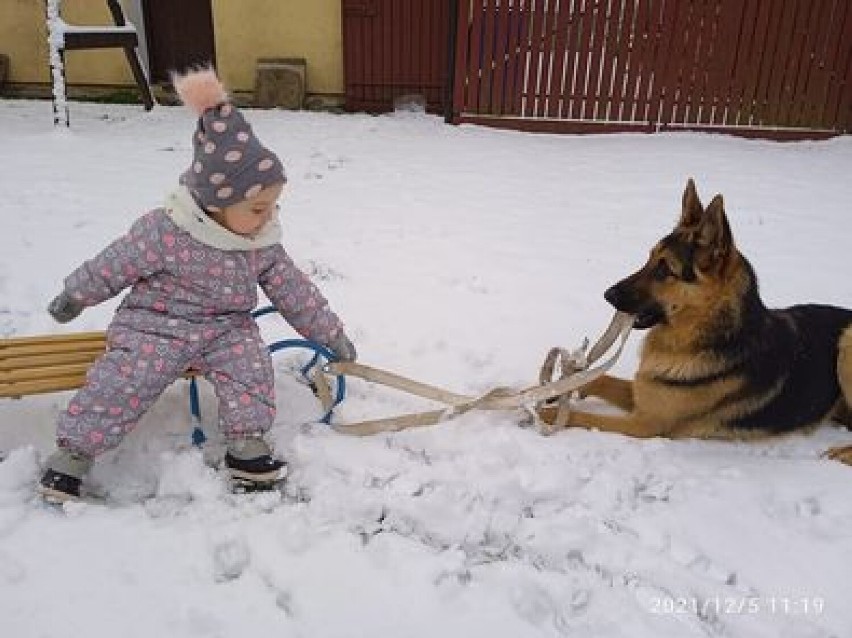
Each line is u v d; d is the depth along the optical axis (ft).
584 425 6.18
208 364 5.26
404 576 4.54
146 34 16.31
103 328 7.07
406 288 8.42
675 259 5.74
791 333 6.24
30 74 16.22
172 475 5.15
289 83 15.75
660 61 14.69
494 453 5.71
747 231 10.53
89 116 14.71
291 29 15.80
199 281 5.08
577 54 14.71
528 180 12.34
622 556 4.83
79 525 4.70
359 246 9.52
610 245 9.97
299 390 6.37
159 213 5.04
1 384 5.13
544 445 5.84
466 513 5.06
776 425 6.22
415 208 10.91
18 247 8.74
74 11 15.80
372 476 5.38
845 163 13.60
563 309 8.14
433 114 16.07
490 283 8.67
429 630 4.23
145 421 5.76
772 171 13.07
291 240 9.61
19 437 5.55
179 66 16.74
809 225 10.81
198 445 5.57
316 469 5.38
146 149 12.86
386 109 16.10
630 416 6.28
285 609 4.32
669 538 5.01
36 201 10.24
